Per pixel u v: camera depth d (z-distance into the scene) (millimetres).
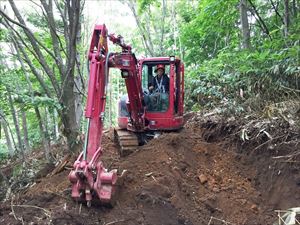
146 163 4934
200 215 4270
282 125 5098
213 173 5113
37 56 4906
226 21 9820
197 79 8680
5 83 5297
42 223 3904
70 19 4480
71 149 5031
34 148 7785
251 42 8594
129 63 4879
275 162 4777
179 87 6344
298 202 4184
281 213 4199
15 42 5152
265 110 5617
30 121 9094
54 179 4703
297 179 4379
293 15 7633
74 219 3924
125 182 4457
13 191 4766
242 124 5684
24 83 6078
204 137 6113
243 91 6742
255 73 6605
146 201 4137
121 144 5730
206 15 9344
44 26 7250
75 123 5000
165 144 5387
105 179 3961
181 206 4199
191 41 13031
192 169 5102
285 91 5879
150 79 6441
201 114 7285
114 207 4090
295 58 5781
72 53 4625
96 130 4078
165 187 4348
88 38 9766
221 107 6672
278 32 7766
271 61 6512
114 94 20266
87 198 3871
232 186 4844
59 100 4770
